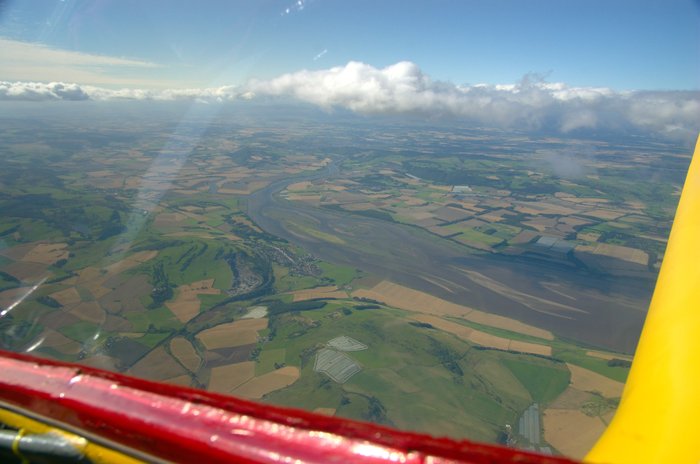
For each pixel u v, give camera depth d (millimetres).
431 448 1239
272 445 1353
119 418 1560
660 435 1500
